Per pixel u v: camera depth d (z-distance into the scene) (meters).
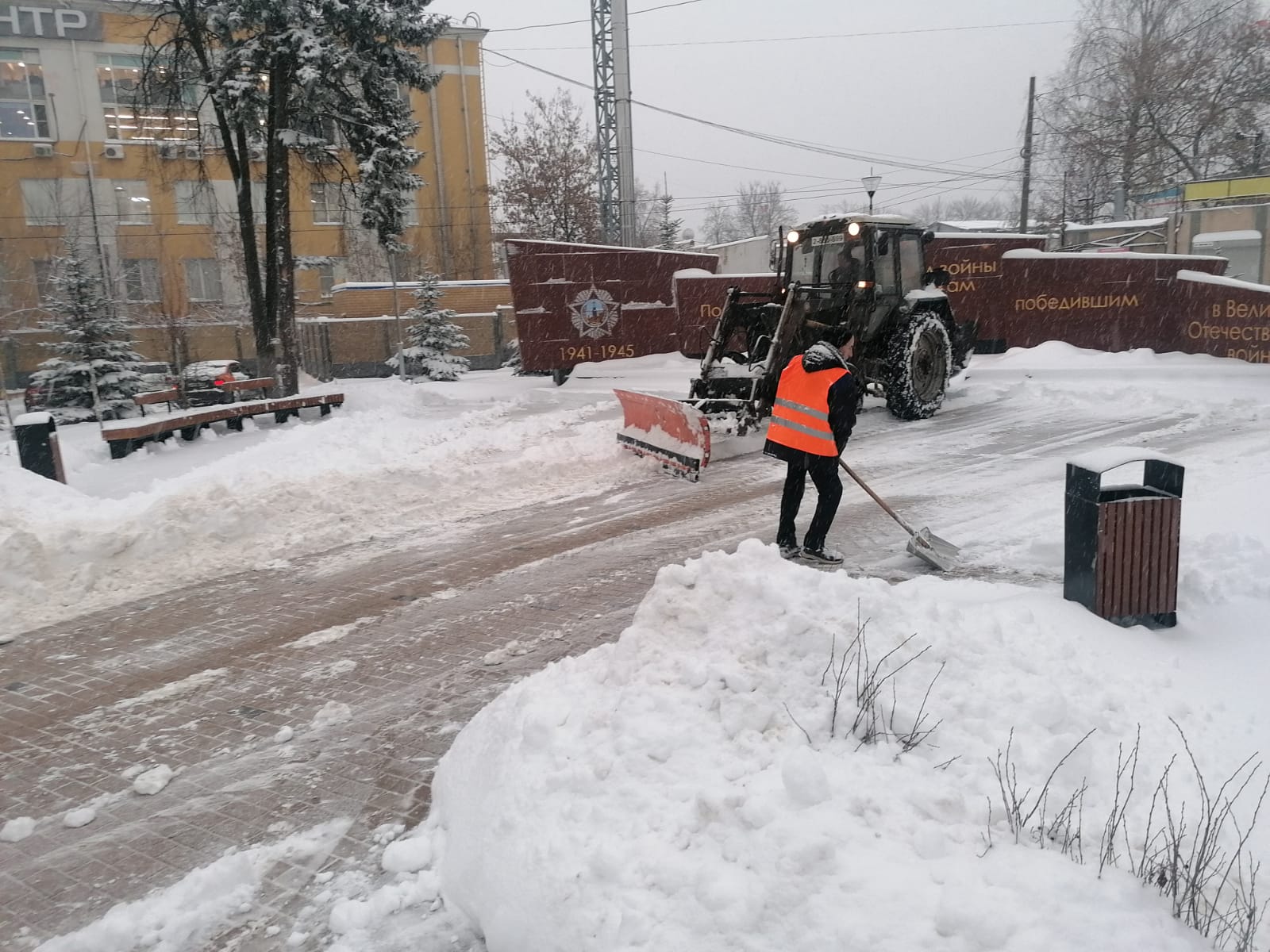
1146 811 2.79
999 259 14.61
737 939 2.16
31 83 30.30
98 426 14.88
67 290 17.78
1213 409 10.29
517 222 34.97
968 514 6.79
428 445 11.10
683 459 8.52
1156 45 31.08
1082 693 3.47
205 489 7.51
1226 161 32.81
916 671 3.33
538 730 3.10
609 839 2.55
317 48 14.66
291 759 3.77
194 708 4.30
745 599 3.61
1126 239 26.95
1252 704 3.56
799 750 2.67
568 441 10.08
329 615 5.50
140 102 17.67
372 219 16.95
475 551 6.70
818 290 10.02
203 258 32.16
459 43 35.06
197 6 15.52
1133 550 4.36
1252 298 12.62
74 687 4.64
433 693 4.32
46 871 3.08
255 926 2.75
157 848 3.19
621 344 16.31
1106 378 12.42
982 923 2.08
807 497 7.68
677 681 3.23
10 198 30.42
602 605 5.41
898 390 10.40
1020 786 2.81
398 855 3.01
